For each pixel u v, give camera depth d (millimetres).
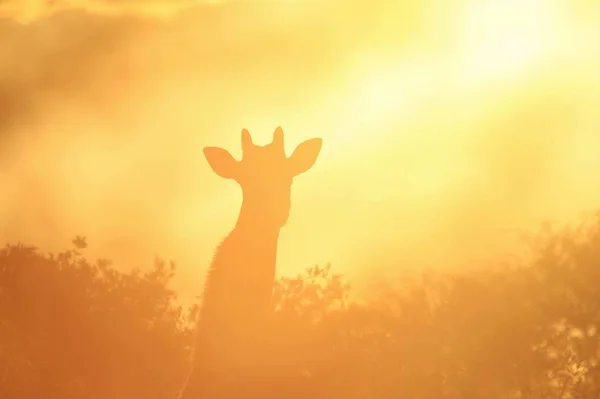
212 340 28625
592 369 34344
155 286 41000
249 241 30062
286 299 33531
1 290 40438
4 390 38875
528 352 34625
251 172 31172
